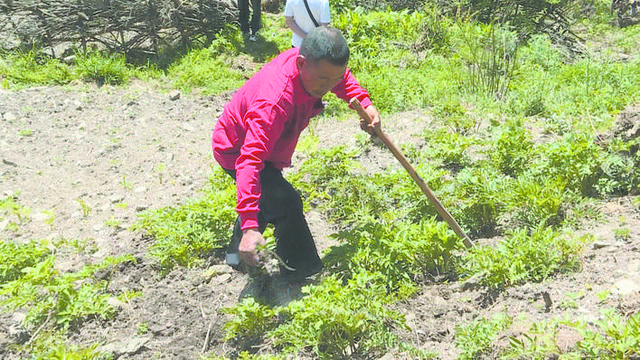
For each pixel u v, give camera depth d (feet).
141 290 12.94
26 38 26.08
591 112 18.84
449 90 22.26
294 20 19.21
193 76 24.32
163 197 16.53
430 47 27.61
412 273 12.10
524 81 22.99
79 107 21.54
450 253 11.94
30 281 12.43
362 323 10.20
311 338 10.48
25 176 17.65
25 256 13.48
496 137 16.29
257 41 28.68
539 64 25.49
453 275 11.98
